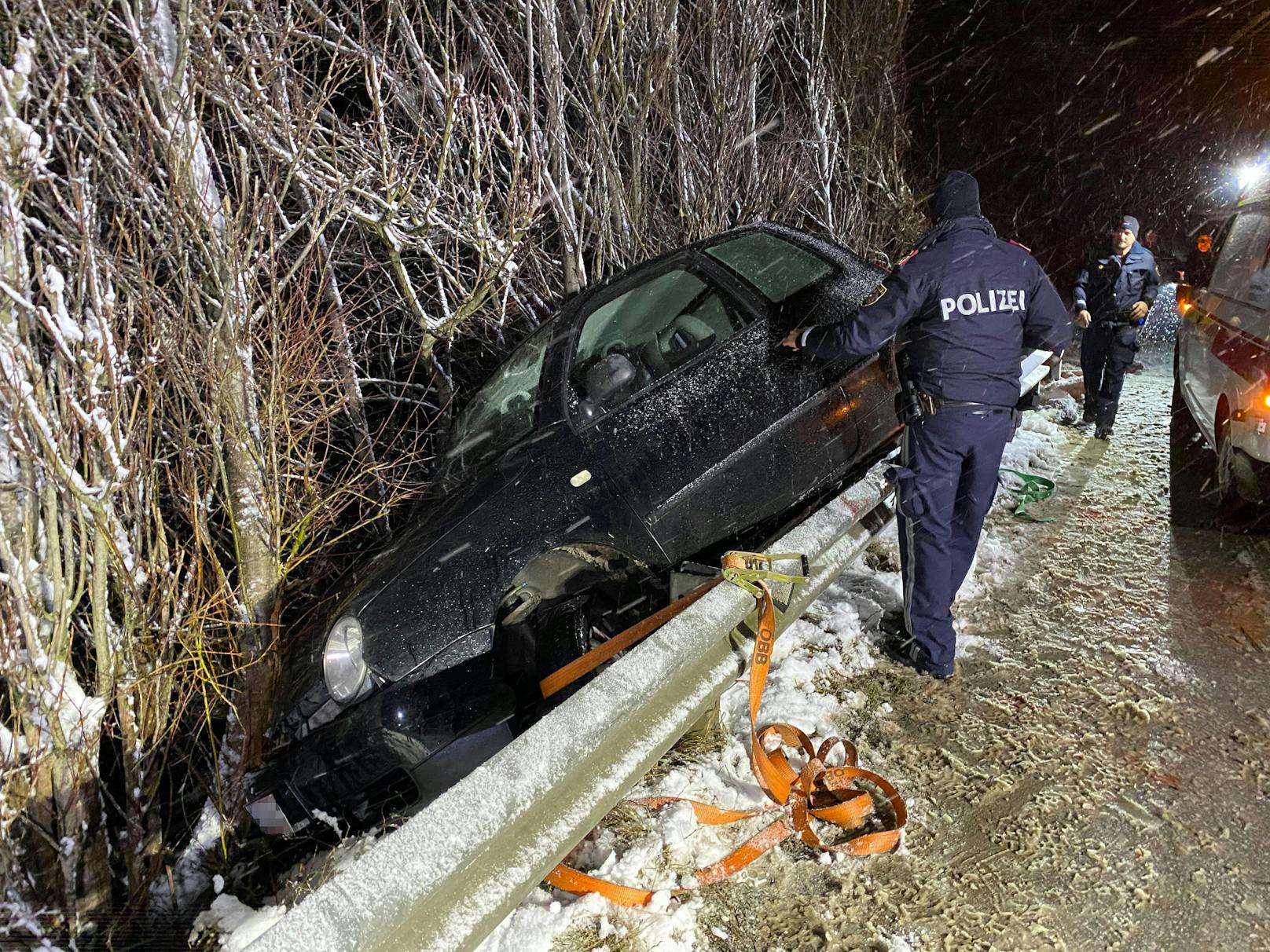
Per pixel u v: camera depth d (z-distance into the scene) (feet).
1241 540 13.48
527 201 15.46
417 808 9.18
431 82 14.70
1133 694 9.96
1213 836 7.83
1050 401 21.97
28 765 8.21
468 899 5.68
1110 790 8.51
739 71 21.89
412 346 17.39
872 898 7.50
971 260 9.48
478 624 9.54
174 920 8.95
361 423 14.21
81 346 8.15
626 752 7.18
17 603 7.97
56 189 8.30
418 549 10.04
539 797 6.06
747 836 8.30
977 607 12.22
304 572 12.47
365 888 5.09
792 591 9.73
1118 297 18.20
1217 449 14.84
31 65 8.05
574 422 11.10
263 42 11.71
